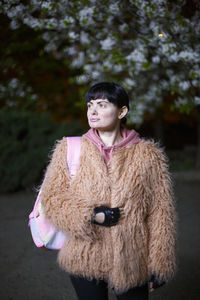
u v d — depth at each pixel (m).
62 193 1.78
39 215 1.94
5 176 8.55
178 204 7.12
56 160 1.86
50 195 1.78
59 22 3.51
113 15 3.48
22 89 8.21
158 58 3.77
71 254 1.79
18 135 8.77
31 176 8.73
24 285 3.40
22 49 4.73
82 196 1.79
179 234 5.00
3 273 3.70
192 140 22.36
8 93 8.27
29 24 3.40
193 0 3.26
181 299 3.10
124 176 1.84
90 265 1.77
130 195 1.81
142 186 1.84
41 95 9.41
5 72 6.34
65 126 8.98
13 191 8.78
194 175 11.37
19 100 9.05
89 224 1.74
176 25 3.36
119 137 2.01
